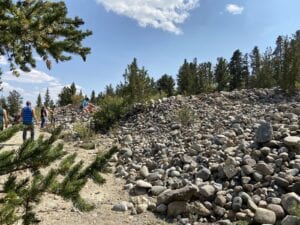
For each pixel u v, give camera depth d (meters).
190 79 35.34
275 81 28.70
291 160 7.87
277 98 19.80
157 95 22.75
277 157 8.02
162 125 15.57
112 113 18.52
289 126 10.02
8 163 2.73
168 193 7.09
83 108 26.38
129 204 7.28
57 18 3.19
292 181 6.91
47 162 2.88
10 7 3.11
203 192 7.04
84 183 2.93
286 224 5.67
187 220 6.47
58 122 22.62
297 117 11.95
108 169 3.13
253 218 6.11
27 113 11.80
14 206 2.65
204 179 8.08
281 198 6.46
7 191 2.81
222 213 6.56
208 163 8.80
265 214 6.00
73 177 2.96
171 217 6.72
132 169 10.03
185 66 41.62
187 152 10.20
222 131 12.20
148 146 12.44
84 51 3.74
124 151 12.10
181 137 12.67
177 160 9.63
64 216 6.55
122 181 9.28
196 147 10.16
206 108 17.73
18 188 2.84
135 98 21.03
